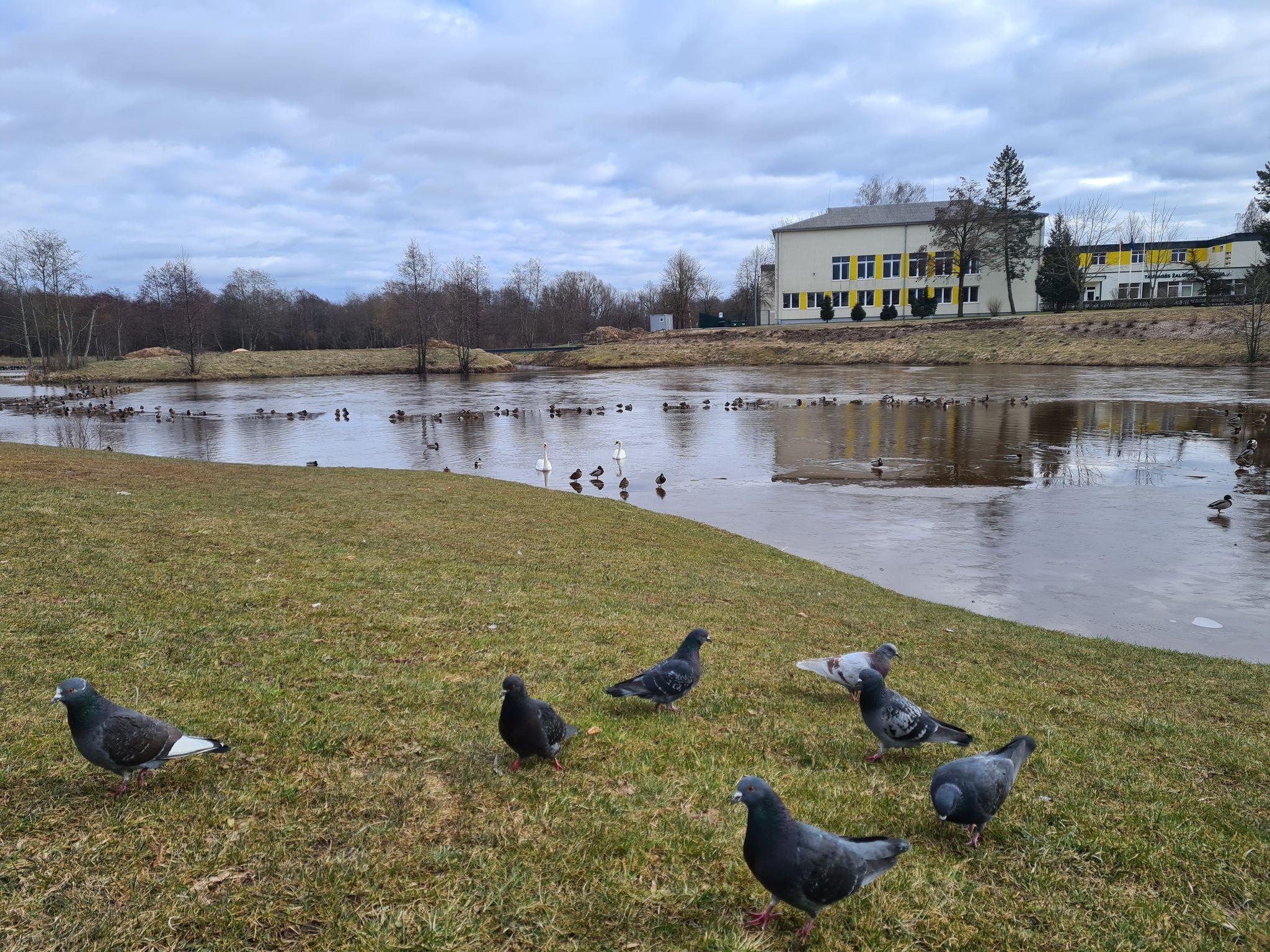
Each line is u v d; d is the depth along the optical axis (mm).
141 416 58844
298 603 10633
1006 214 99688
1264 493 26156
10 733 6312
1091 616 15070
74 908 4391
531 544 16578
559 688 8266
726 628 11367
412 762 6324
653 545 17906
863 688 6559
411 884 4781
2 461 20750
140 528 14164
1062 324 87875
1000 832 5781
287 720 6910
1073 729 8266
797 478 30531
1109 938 4613
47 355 108562
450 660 8930
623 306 184875
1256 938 4672
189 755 5516
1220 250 111000
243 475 22984
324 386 88562
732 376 85438
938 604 15453
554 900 4715
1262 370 66125
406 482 23969
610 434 44281
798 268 112562
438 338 123438
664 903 4754
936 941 4566
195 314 126750
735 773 6488
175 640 8867
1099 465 31891
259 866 4863
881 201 161375
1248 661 12758
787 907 4777
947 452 35688
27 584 10406
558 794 5941
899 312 110000
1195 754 7695
